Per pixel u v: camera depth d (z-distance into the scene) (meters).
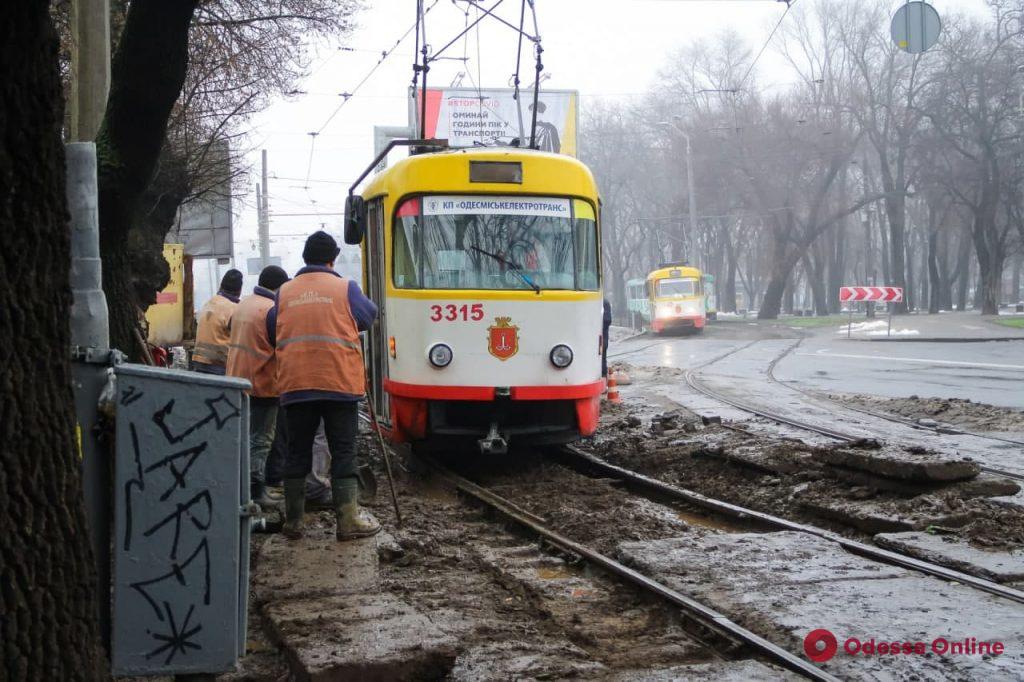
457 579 6.55
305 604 5.50
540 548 7.50
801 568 6.25
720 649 5.14
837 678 4.47
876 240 90.94
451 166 10.67
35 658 3.02
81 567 3.19
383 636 4.83
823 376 22.84
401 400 10.45
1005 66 49.47
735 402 17.09
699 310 50.81
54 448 3.12
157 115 8.33
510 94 34.56
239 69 16.09
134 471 3.75
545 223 10.73
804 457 9.80
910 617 5.27
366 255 12.09
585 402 10.66
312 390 6.91
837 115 57.78
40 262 3.09
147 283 15.06
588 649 5.26
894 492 8.34
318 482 8.58
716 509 8.80
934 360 27.02
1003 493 8.06
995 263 56.12
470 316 10.30
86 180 5.21
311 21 15.93
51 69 3.08
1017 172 53.16
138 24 7.97
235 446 3.83
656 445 12.30
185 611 3.79
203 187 17.70
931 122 55.34
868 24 57.69
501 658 4.88
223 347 10.29
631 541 7.39
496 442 10.02
